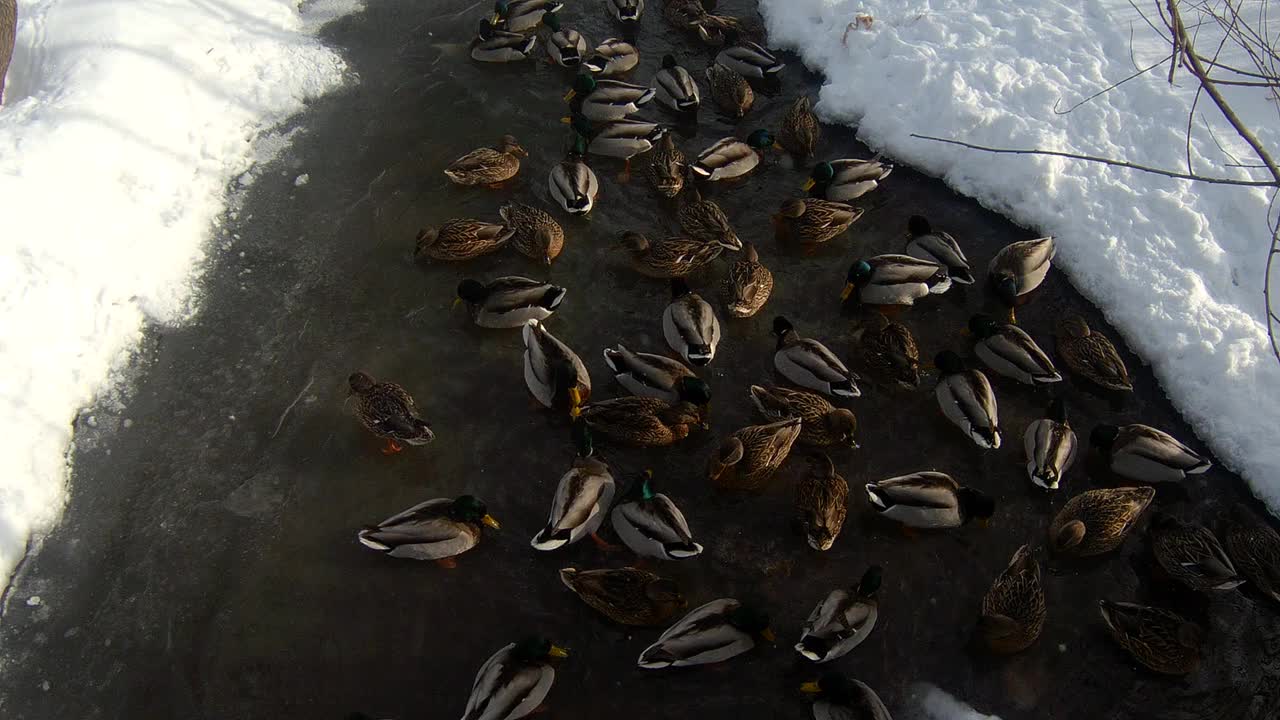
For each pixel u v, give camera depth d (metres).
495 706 4.41
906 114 6.37
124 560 4.87
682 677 4.62
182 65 6.30
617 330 5.67
